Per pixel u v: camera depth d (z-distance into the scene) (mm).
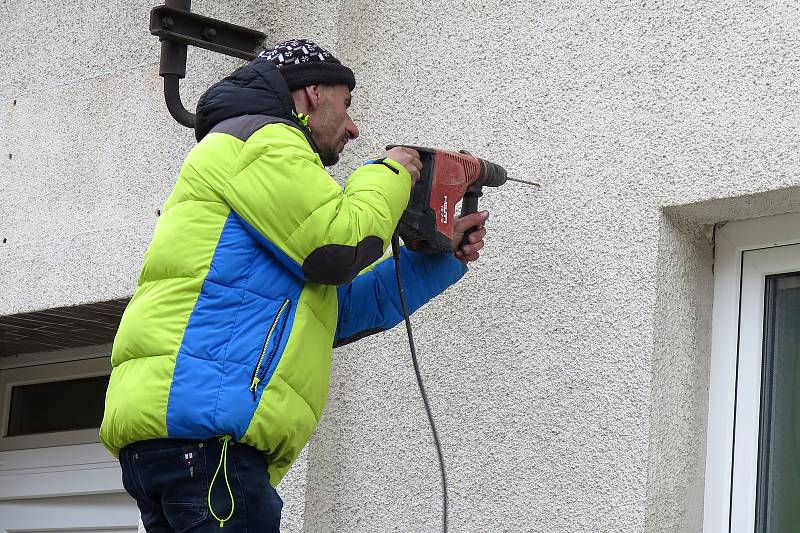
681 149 4414
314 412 3746
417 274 4277
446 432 4820
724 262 4605
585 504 4402
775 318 4488
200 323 3607
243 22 5730
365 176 3779
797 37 4207
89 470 6816
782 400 4422
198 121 3904
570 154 4695
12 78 6578
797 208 4375
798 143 4141
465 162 4199
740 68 4320
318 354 3725
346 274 3609
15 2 6684
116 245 5949
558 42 4816
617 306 4469
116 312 6172
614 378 4422
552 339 4613
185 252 3660
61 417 7082
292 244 3578
